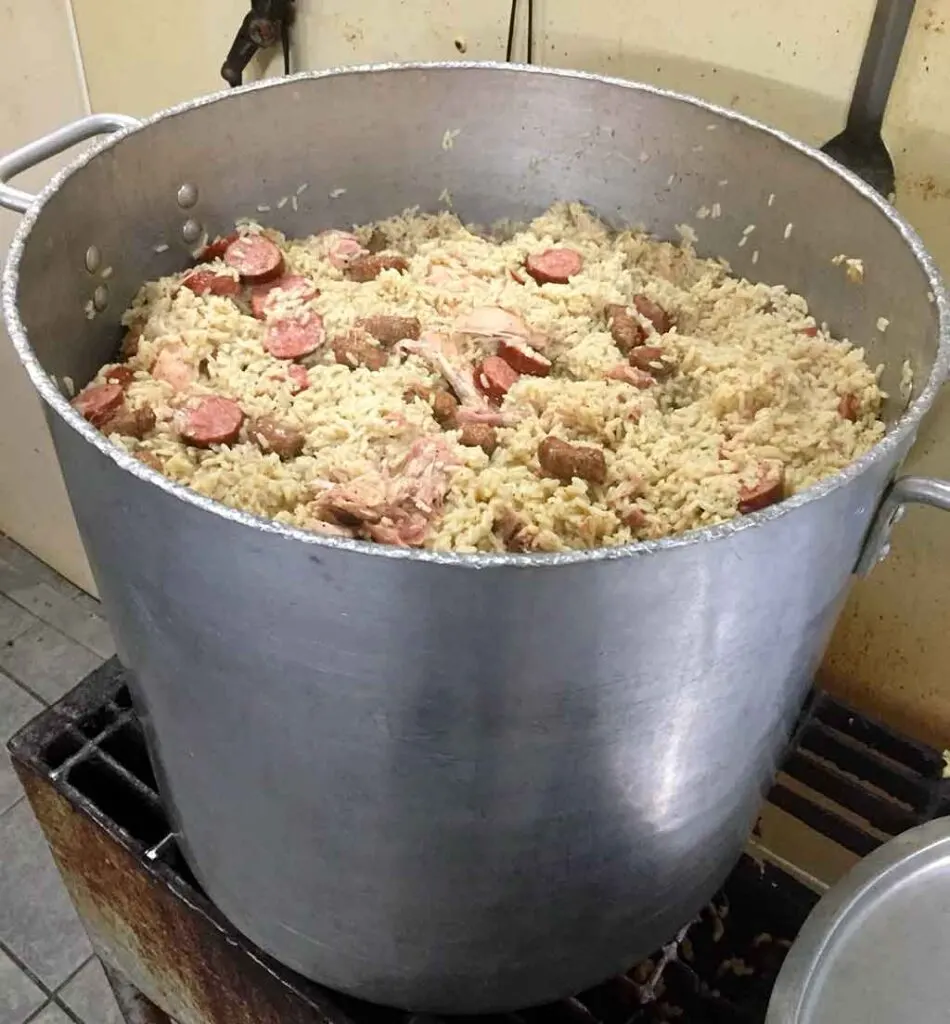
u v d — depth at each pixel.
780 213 0.72
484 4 0.80
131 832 0.72
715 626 0.43
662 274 0.80
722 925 0.74
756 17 0.70
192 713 0.50
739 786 0.56
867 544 0.51
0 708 1.43
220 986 0.71
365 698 0.43
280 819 0.52
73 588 1.59
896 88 0.67
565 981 0.60
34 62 1.14
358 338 0.73
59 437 0.45
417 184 0.83
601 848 0.52
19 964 1.17
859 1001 0.55
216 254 0.78
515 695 0.43
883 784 0.81
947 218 0.69
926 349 0.58
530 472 0.64
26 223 0.57
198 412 0.67
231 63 0.91
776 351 0.72
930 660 0.85
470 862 0.51
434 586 0.38
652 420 0.69
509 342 0.73
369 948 0.57
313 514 0.59
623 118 0.75
